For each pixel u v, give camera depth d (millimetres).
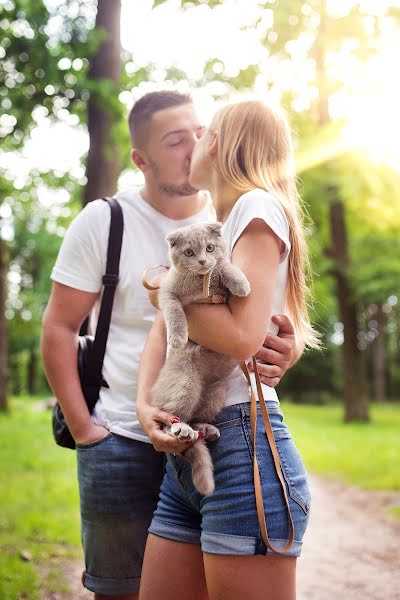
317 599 5062
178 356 2648
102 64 10039
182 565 2643
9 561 5426
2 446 12023
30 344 37312
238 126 2691
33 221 32406
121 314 3326
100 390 3338
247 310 2381
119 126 9883
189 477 2568
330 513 8047
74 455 11055
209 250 2529
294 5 14055
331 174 16219
